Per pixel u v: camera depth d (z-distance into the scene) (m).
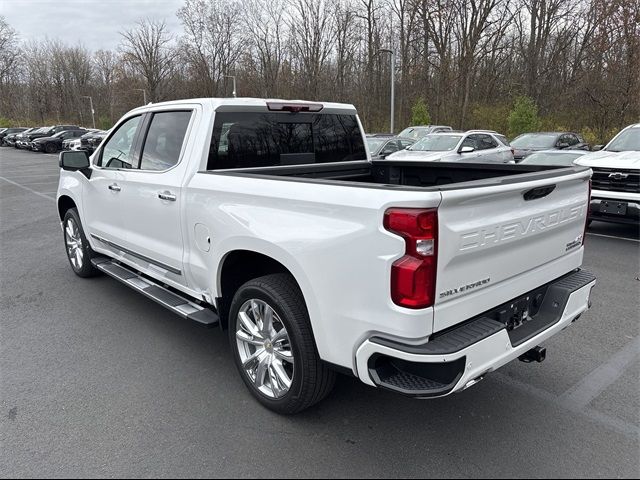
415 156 13.34
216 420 3.11
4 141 49.06
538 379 3.59
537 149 15.87
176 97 71.50
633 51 23.06
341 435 2.95
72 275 6.21
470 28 34.53
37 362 3.91
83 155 5.00
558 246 3.17
